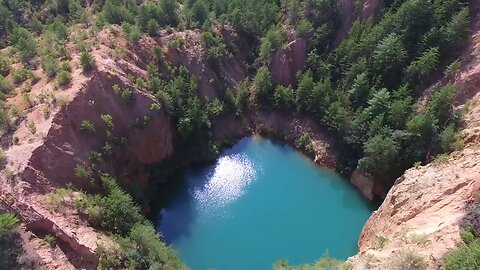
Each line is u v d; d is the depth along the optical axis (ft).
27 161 159.02
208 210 203.62
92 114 186.60
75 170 170.81
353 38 230.48
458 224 123.44
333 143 228.02
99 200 165.68
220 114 241.35
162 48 230.89
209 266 179.22
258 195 211.20
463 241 117.08
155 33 235.61
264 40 251.60
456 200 136.77
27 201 150.30
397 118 199.93
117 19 240.12
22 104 182.09
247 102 251.39
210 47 245.65
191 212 202.28
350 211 202.90
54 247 143.95
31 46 214.90
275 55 252.62
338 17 246.88
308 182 218.79
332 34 245.86
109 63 203.41
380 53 214.28
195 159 225.76
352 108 223.71
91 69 194.18
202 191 213.05
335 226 195.83
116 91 195.31
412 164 192.13
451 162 164.96
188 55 236.84
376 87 217.56
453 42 202.69
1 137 168.86
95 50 209.36
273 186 216.33
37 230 146.92
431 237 124.67
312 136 234.79
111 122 190.49
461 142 176.14
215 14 262.47
